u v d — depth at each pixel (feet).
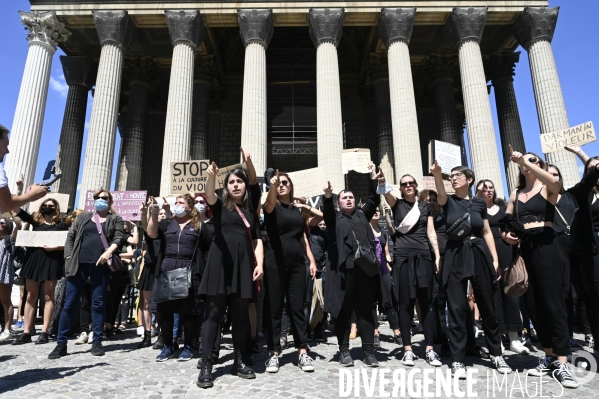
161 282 19.92
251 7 73.36
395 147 67.92
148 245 24.38
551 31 72.95
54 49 74.18
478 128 67.26
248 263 16.25
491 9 73.92
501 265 23.07
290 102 97.96
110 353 22.56
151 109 98.78
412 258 20.16
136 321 39.45
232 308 16.57
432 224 20.99
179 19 71.61
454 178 19.35
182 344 25.96
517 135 85.20
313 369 17.89
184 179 36.65
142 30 81.66
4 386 15.31
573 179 63.31
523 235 17.29
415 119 68.33
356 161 30.35
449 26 75.46
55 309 28.27
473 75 69.82
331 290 18.89
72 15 73.00
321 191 28.09
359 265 18.37
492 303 18.02
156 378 16.72
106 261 21.89
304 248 21.42
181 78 69.05
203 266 21.33
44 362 19.81
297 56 100.58
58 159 82.94
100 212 23.31
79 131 86.33
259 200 17.75
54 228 26.48
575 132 26.89
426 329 19.66
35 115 67.92
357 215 19.52
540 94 70.03
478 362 19.51
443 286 18.53
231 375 17.02
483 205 19.12
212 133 97.40
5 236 27.99
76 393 14.48
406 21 72.54
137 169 85.10
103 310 22.44
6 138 13.84
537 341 25.62
